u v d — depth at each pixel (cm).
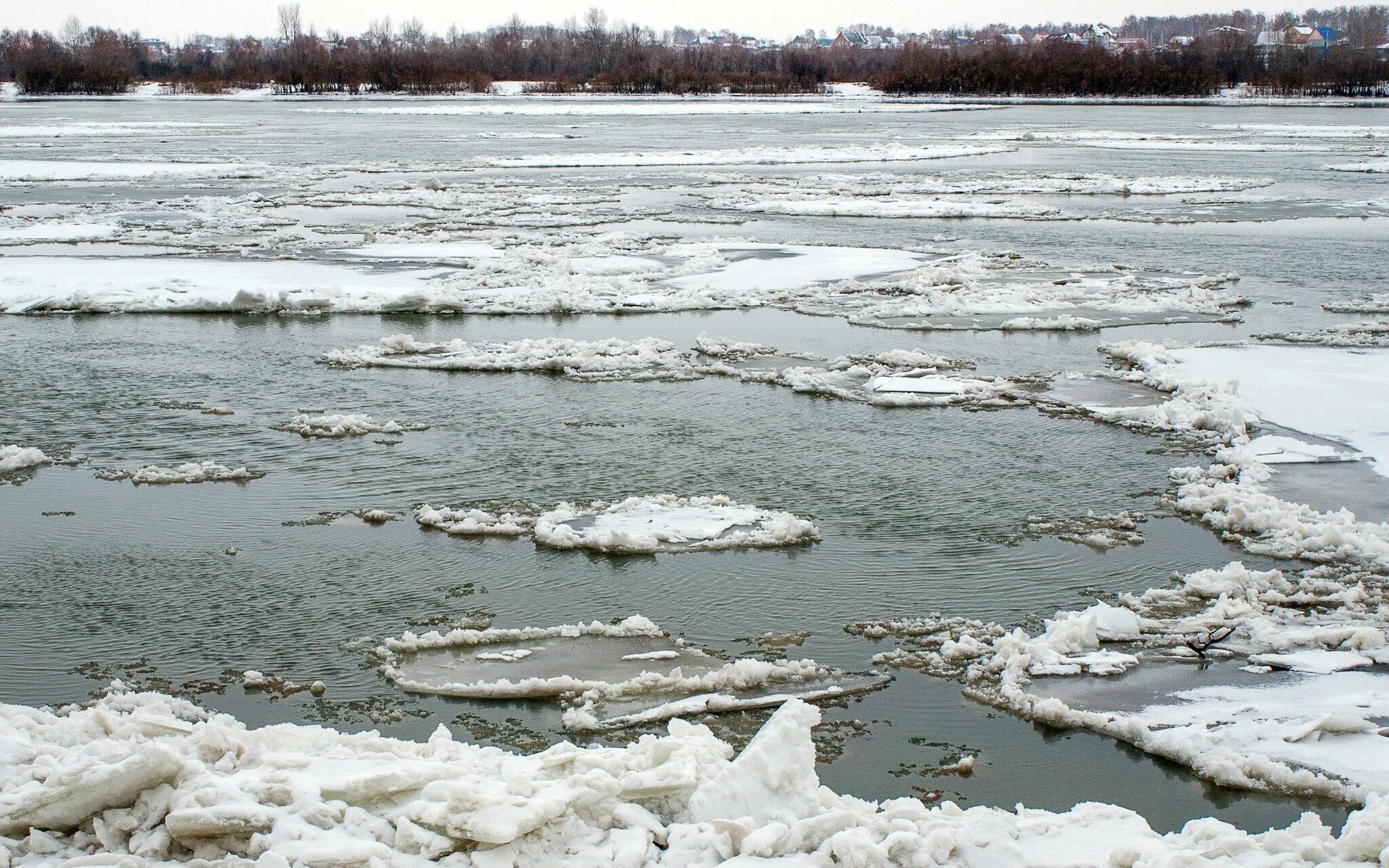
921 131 7756
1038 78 13088
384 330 2180
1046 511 1275
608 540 1163
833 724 851
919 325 2209
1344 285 2572
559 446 1491
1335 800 750
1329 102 11750
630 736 827
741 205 4019
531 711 868
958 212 3778
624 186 4603
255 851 561
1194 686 897
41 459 1438
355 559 1148
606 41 17962
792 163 5547
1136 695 885
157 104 11800
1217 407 1584
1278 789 762
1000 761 805
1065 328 2186
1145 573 1117
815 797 621
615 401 1692
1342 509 1212
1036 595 1070
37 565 1135
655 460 1436
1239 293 2503
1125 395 1727
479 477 1379
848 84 15938
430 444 1498
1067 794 766
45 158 5575
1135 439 1524
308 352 1998
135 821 586
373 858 554
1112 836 627
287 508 1284
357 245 3106
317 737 697
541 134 7438
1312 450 1440
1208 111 10575
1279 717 845
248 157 5716
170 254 2955
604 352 1975
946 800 757
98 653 962
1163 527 1232
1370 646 953
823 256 2962
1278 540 1172
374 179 4819
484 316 2314
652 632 991
